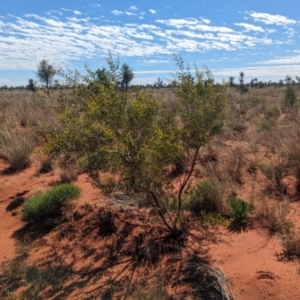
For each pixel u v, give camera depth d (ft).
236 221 15.15
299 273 11.28
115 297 10.87
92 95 13.01
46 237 14.75
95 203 16.79
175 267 12.01
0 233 15.46
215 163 22.02
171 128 12.83
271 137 27.63
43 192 18.58
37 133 29.81
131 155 11.60
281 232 13.98
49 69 64.90
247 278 11.05
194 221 15.20
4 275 12.30
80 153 12.92
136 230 14.49
